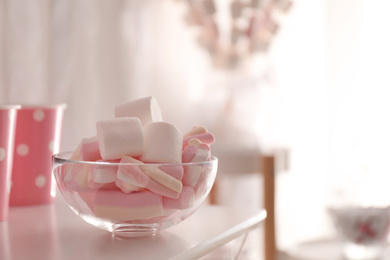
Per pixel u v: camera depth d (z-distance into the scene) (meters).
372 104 1.97
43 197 0.75
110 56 1.81
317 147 2.03
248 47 1.95
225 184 2.06
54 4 1.54
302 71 2.02
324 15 1.99
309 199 2.04
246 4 1.93
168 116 2.09
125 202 0.56
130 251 0.55
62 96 1.59
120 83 1.85
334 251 1.27
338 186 2.00
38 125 0.74
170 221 0.58
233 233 0.63
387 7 1.93
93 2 1.72
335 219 1.22
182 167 0.56
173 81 2.09
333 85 2.00
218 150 1.66
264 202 1.62
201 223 0.65
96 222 0.58
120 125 0.56
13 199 0.74
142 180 0.55
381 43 1.94
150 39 2.03
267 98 2.01
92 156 0.59
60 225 0.65
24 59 1.42
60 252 0.55
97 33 1.74
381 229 1.19
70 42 1.60
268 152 1.67
